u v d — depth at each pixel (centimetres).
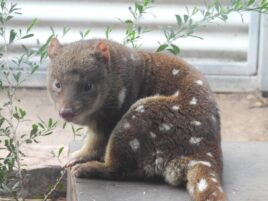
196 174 889
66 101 950
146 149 936
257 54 1695
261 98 1678
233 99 1669
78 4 1636
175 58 1026
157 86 999
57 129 1452
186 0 1611
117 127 951
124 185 942
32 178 1123
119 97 988
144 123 936
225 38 1686
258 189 948
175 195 910
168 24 1620
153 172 939
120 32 1652
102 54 976
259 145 1129
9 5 1602
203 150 921
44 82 1647
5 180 1002
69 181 1020
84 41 1023
